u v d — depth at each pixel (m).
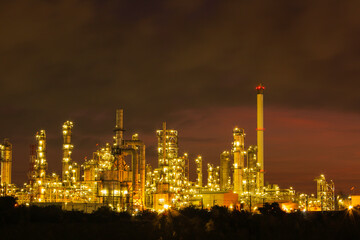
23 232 79.62
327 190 199.12
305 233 75.50
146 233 79.88
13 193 176.25
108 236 76.94
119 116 156.88
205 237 73.81
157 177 182.38
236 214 87.25
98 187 151.75
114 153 152.88
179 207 164.50
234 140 189.12
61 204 135.00
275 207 112.62
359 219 97.56
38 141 163.88
